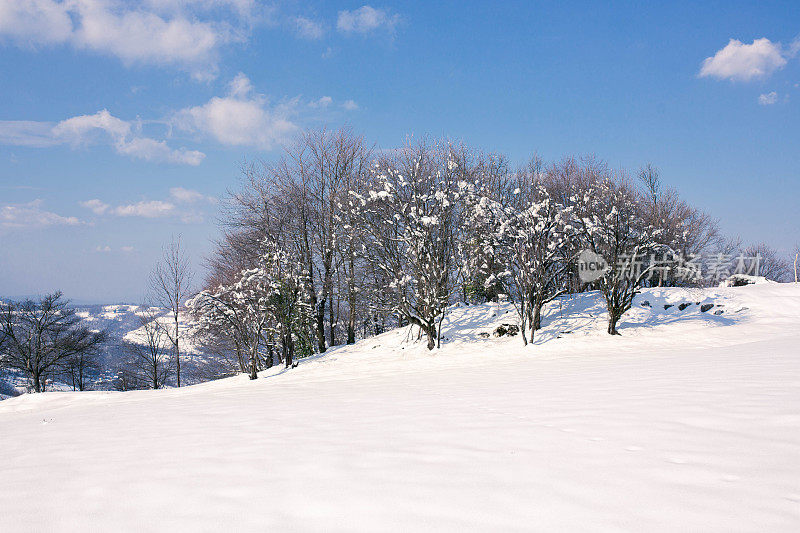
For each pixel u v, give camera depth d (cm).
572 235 2228
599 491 279
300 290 2577
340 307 3058
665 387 681
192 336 2955
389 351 2297
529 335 2211
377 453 393
